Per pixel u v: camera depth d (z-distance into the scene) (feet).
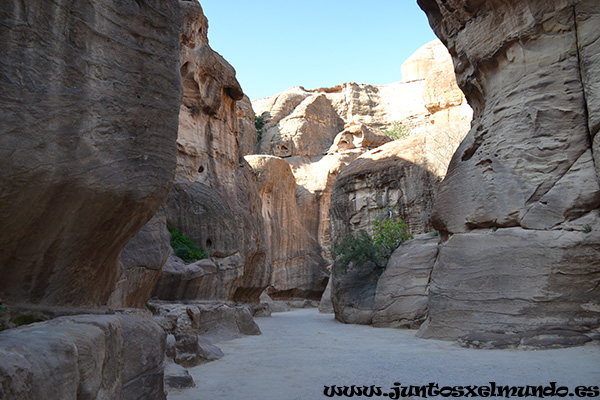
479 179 52.16
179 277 54.44
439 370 27.96
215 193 72.43
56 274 17.79
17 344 9.64
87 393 11.75
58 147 15.98
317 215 178.50
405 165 103.04
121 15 19.13
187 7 72.74
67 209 16.84
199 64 74.23
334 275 84.38
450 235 54.90
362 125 193.98
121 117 18.61
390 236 82.38
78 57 17.04
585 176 44.47
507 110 51.93
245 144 195.42
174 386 23.61
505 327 41.19
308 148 200.85
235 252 70.85
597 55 45.73
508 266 44.21
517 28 51.88
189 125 73.97
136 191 18.89
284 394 22.65
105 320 15.07
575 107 47.16
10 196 14.66
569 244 41.81
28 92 15.12
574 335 37.37
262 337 51.62
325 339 49.01
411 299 62.85
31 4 15.40
